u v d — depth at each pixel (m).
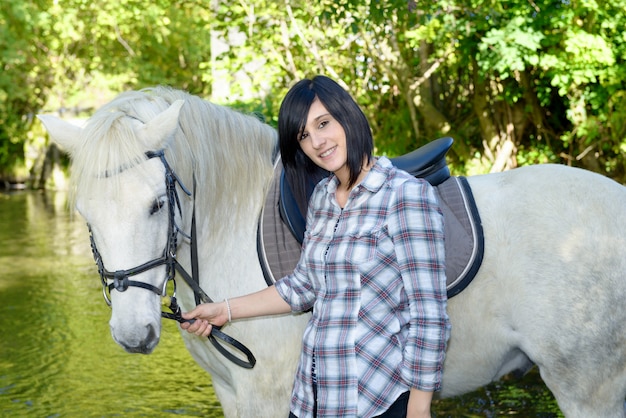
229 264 2.54
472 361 2.52
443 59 7.82
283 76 8.46
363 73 8.29
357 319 1.94
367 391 1.93
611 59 6.32
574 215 2.40
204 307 2.24
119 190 2.09
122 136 2.12
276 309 2.23
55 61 17.55
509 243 2.42
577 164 7.59
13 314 6.22
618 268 2.37
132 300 2.13
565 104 7.40
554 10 6.36
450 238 2.41
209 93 16.56
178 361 4.94
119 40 16.05
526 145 8.05
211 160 2.51
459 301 2.46
